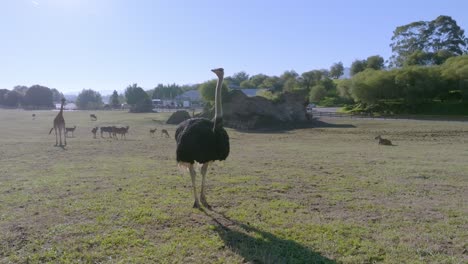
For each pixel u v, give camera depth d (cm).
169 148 1908
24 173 1112
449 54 7519
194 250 537
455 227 638
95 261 502
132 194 843
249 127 3541
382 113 5366
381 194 873
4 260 503
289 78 9681
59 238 577
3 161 1375
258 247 549
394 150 1841
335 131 3125
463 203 796
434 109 5241
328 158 1512
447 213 720
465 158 1512
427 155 1619
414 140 2412
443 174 1130
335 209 746
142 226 634
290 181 1012
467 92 5175
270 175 1101
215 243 560
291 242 567
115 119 4700
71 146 1950
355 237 588
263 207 750
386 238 584
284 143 2272
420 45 8375
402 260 507
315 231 613
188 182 984
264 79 11512
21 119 4828
